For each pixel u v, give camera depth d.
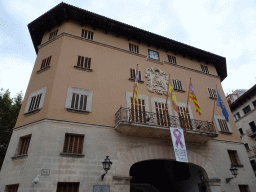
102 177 10.83
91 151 11.68
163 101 16.27
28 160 10.61
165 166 20.33
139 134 13.41
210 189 13.61
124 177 11.42
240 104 30.69
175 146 12.48
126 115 13.09
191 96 15.52
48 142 10.97
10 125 19.88
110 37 18.64
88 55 16.14
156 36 19.69
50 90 13.05
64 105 12.70
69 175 10.43
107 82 15.22
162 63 19.38
